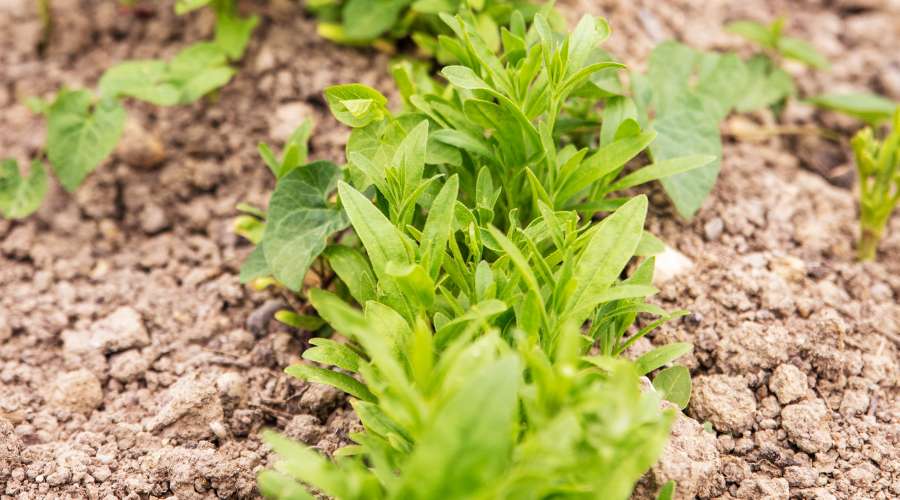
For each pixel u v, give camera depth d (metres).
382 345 0.69
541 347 0.74
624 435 0.68
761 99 0.91
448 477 0.67
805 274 0.83
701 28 0.96
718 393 0.79
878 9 0.99
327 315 0.78
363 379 0.79
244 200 0.88
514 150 0.79
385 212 0.78
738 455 0.78
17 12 0.97
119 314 0.84
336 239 0.83
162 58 0.94
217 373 0.81
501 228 0.82
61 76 0.94
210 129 0.90
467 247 0.79
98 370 0.82
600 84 0.83
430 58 0.90
